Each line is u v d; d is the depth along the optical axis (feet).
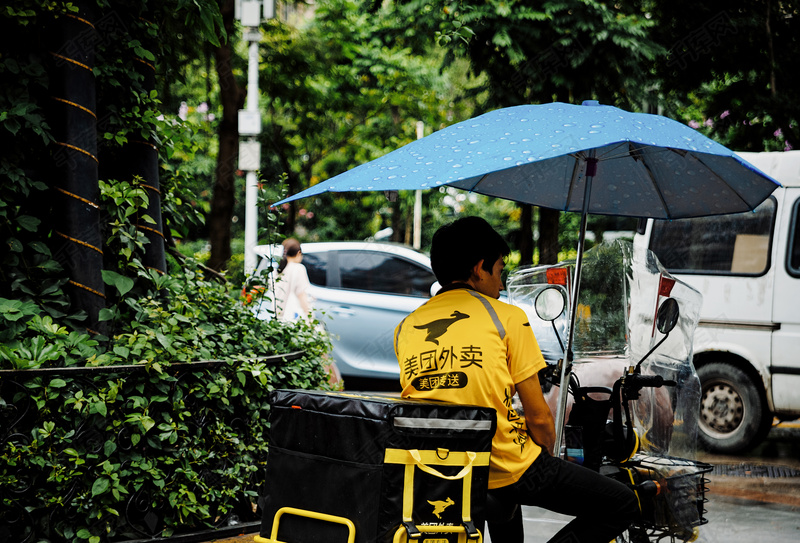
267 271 20.15
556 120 9.81
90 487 13.76
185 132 20.27
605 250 12.67
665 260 27.53
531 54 36.47
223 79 46.68
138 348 14.60
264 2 41.91
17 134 15.62
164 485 14.49
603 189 13.64
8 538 13.11
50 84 16.11
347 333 34.06
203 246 67.26
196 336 15.96
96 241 16.25
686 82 36.73
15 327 14.47
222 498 15.57
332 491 8.50
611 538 9.85
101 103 17.40
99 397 13.69
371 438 8.27
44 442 13.28
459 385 9.29
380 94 66.23
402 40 43.19
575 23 34.96
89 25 16.33
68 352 14.58
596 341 12.85
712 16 35.53
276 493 9.02
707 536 12.13
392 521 8.20
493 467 9.31
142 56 17.46
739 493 20.56
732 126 37.93
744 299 26.16
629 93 36.70
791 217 25.81
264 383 15.80
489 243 10.19
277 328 18.90
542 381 13.17
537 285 13.35
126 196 16.58
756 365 25.77
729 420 26.18
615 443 11.14
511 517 10.09
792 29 35.42
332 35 57.41
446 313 9.76
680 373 12.09
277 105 60.34
